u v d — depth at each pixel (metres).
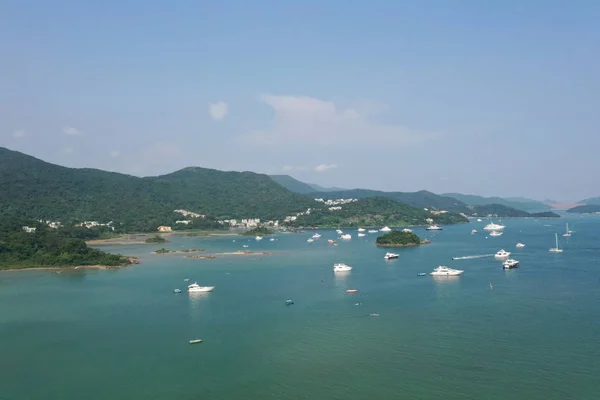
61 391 78.12
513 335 98.62
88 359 91.75
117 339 103.62
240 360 89.25
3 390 79.06
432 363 85.06
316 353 91.69
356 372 82.19
